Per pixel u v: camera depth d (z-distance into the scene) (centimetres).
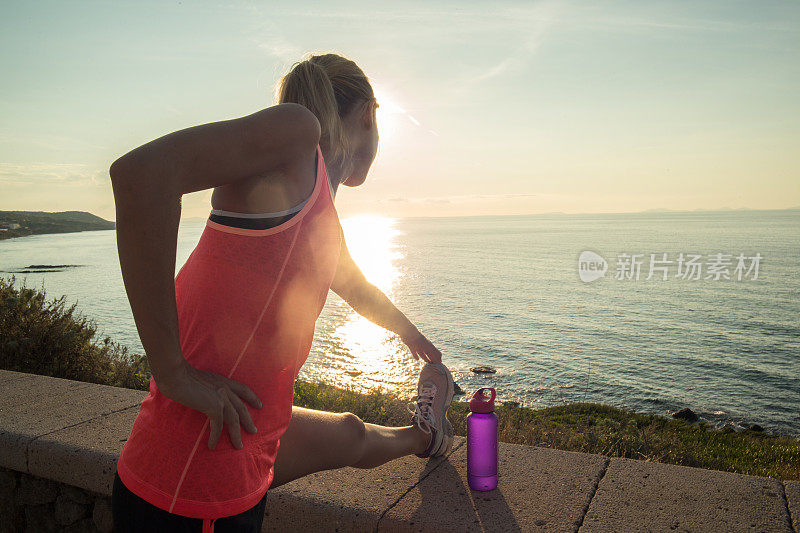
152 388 119
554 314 5841
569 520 178
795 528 172
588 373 3362
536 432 552
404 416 475
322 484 202
